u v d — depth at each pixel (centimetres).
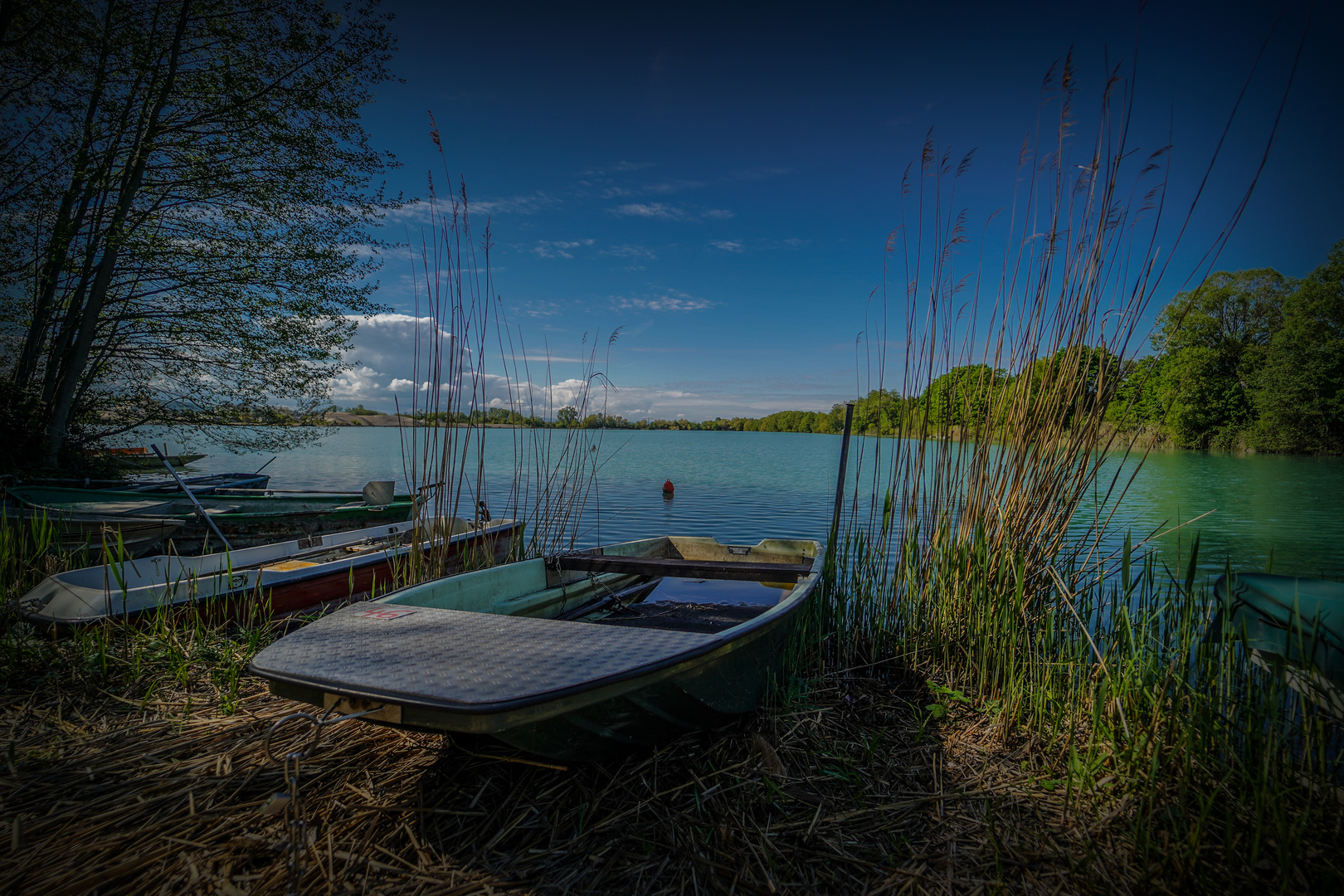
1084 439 368
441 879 194
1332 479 1805
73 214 893
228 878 190
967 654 362
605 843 211
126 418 978
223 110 900
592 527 1109
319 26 925
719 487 1777
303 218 970
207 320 946
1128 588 297
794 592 346
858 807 240
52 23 838
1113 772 255
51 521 514
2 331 853
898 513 439
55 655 340
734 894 193
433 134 487
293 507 718
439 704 182
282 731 276
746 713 293
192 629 374
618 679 207
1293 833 192
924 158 419
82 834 207
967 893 197
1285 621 281
